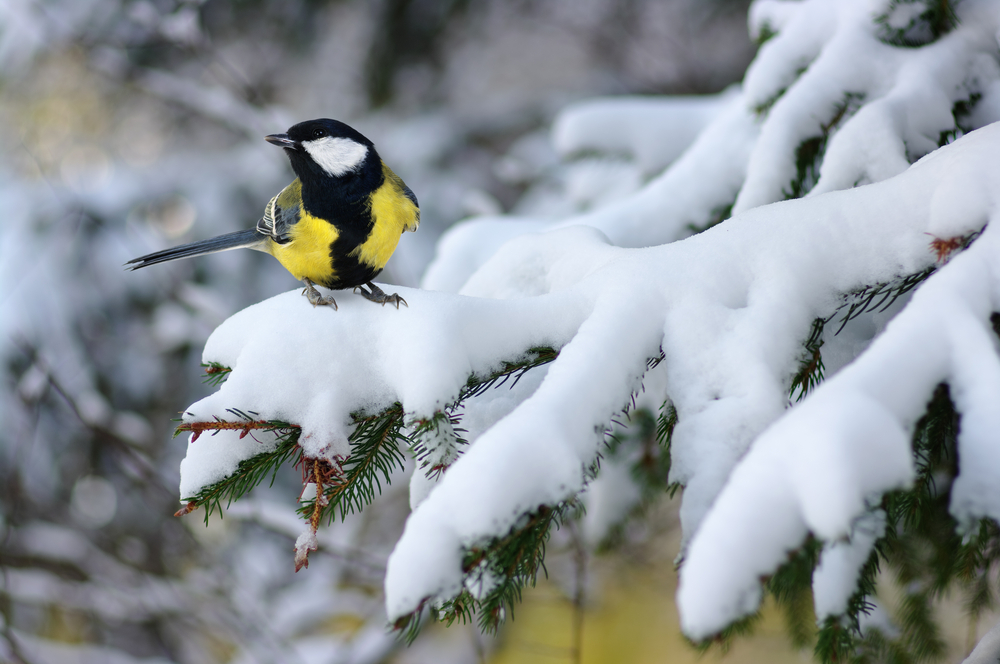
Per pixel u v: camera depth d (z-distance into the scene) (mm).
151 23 2740
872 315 2027
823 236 2012
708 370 1996
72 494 2861
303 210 2072
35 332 2744
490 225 2170
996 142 2006
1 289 2775
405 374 2010
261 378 2018
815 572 1990
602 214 2129
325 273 2080
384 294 2029
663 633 2646
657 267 2016
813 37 2096
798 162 2076
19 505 2604
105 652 2783
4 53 3014
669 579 2369
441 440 2002
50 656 2670
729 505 1952
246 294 2871
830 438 1949
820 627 1986
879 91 2074
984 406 1963
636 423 2148
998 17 2072
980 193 1995
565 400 1982
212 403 2016
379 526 2863
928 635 2084
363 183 2068
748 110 2105
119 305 2883
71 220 2877
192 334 2865
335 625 2902
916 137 2061
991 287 1978
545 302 2021
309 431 2014
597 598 2531
